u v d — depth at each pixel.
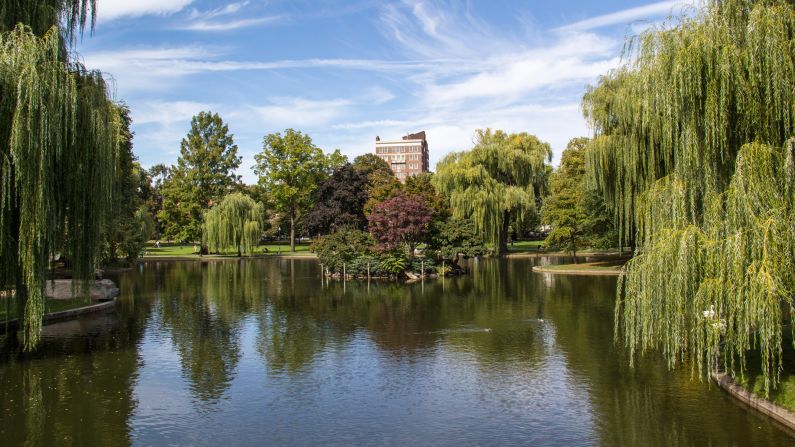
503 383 14.89
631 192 30.02
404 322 24.19
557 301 30.20
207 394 14.19
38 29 16.61
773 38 11.70
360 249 47.41
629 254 61.88
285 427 11.85
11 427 11.92
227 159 86.06
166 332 22.23
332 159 89.69
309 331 22.31
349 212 75.12
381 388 14.57
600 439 10.99
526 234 101.12
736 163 11.77
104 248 41.03
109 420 12.34
